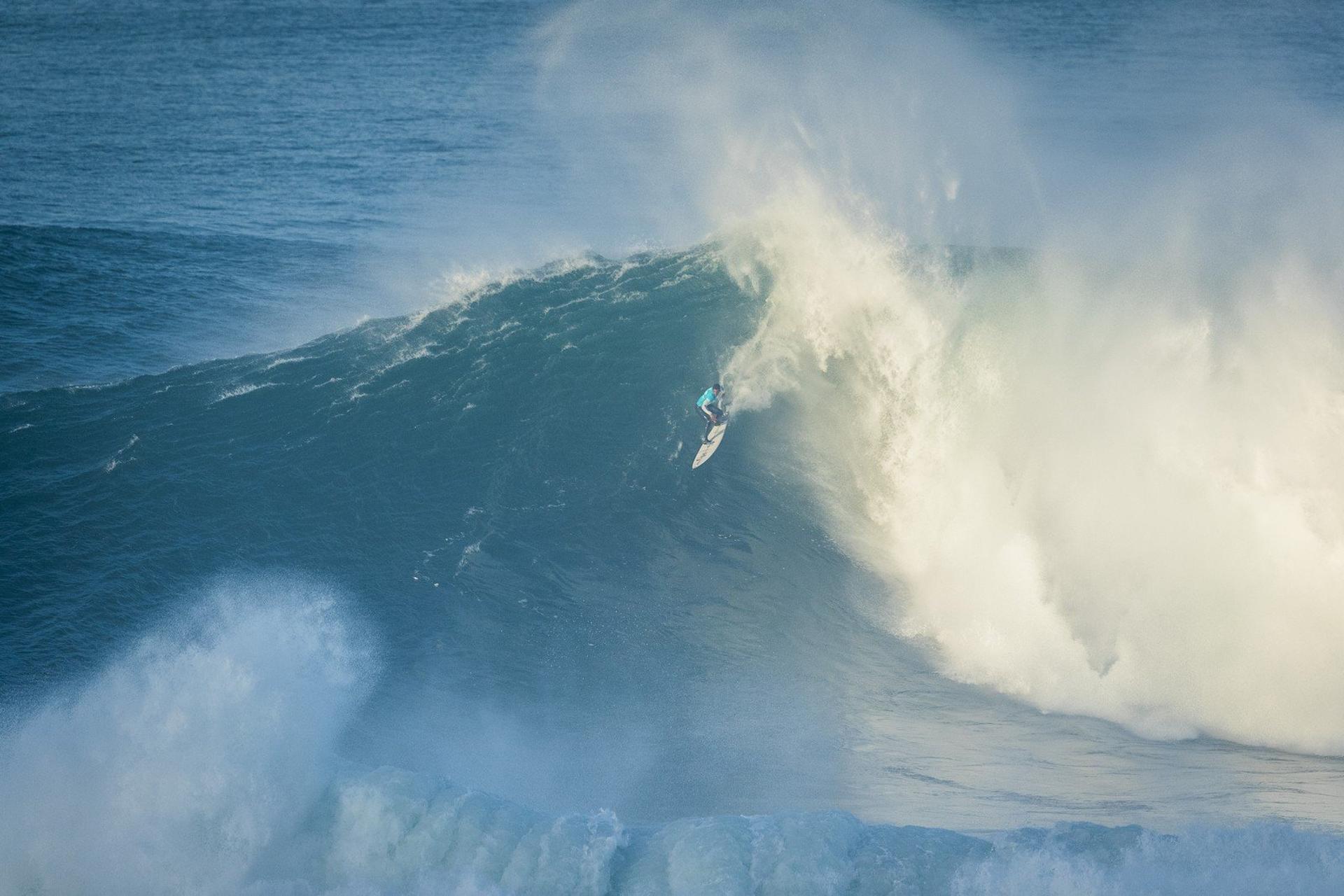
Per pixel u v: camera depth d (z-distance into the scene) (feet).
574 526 194.70
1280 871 92.48
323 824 101.76
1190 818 128.36
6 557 173.17
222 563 177.68
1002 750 153.38
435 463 204.03
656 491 204.44
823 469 214.28
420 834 99.96
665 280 247.50
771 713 158.92
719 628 178.70
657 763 143.02
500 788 133.69
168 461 198.59
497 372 223.71
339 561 181.27
